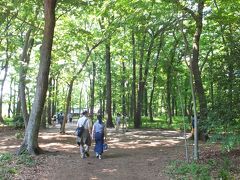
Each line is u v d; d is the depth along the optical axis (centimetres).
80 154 1580
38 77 1519
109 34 2494
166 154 1558
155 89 4625
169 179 1058
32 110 1505
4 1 1739
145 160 1415
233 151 1391
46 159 1384
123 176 1123
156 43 3494
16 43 2412
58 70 2609
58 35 2484
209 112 1297
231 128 1230
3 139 2131
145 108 5159
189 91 3809
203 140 1909
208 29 2181
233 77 1269
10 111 5522
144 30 1594
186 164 1212
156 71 3588
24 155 1401
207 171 1086
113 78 4797
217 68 1307
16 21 2350
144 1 1378
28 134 1488
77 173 1166
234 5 1673
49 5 1493
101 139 1481
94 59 4025
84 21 2752
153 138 2309
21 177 1054
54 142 2025
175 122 4038
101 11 1703
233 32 1446
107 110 3556
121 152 1669
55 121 4747
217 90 1307
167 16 1446
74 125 4103
